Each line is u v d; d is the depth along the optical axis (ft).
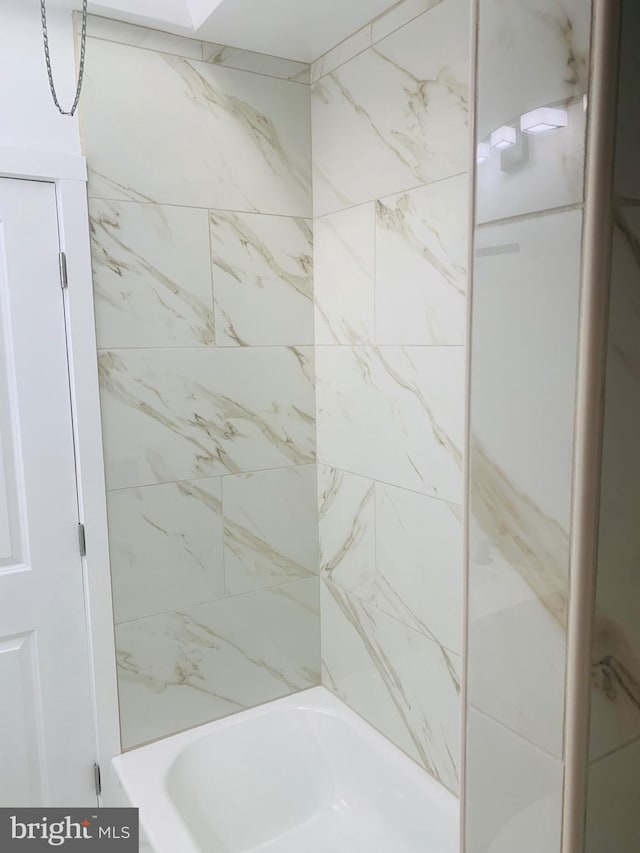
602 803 1.89
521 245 1.84
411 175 5.36
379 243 5.82
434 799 5.55
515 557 1.95
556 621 1.83
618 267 1.69
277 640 7.04
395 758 6.08
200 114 6.06
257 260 6.50
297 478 6.98
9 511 5.67
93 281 5.71
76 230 5.57
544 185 1.76
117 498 6.00
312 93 6.60
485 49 1.91
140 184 5.84
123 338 5.89
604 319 1.67
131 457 6.03
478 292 1.99
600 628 1.79
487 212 1.94
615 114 1.62
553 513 1.81
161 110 5.87
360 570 6.53
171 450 6.22
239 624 6.79
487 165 1.93
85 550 5.90
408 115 5.32
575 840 1.84
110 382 5.87
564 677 1.82
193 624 6.52
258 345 6.59
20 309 5.51
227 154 6.23
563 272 1.72
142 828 5.33
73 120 5.52
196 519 6.42
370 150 5.82
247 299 6.48
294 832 6.44
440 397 5.29
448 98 4.90
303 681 7.29
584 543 1.73
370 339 6.06
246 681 6.91
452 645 5.41
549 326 1.77
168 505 6.26
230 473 6.57
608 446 1.74
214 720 6.75
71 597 5.96
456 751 5.48
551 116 1.72
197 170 6.09
